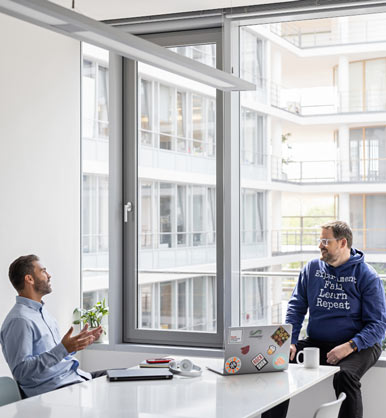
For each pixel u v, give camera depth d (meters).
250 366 3.20
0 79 4.11
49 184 4.56
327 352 4.18
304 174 14.38
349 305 4.14
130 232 5.01
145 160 5.01
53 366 3.46
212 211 4.80
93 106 5.22
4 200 4.13
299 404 4.37
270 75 12.88
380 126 13.37
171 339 4.88
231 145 4.68
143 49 2.75
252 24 4.70
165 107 4.95
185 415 2.50
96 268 5.14
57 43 4.66
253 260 9.86
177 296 4.91
